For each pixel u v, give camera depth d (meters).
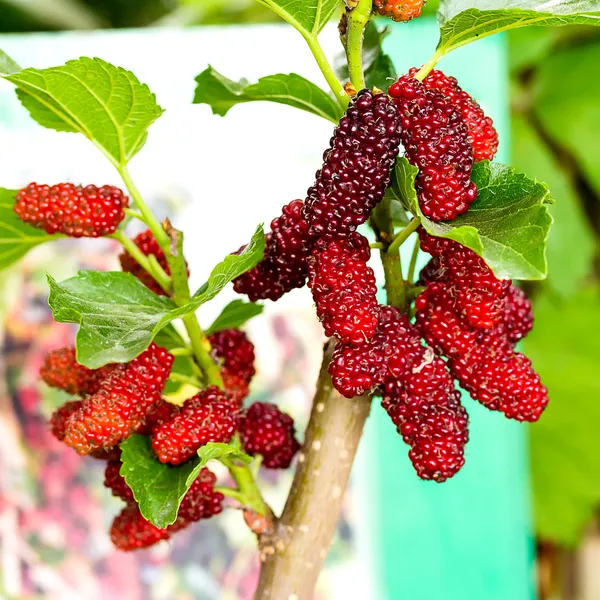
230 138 0.47
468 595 0.49
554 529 0.64
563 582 0.67
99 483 0.48
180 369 0.30
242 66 0.47
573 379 0.63
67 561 0.47
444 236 0.20
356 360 0.22
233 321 0.30
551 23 0.24
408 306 0.25
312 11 0.24
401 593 0.49
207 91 0.31
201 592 0.48
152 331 0.23
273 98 0.29
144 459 0.25
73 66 0.24
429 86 0.24
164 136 0.47
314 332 0.48
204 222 0.47
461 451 0.24
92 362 0.22
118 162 0.27
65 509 0.47
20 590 0.47
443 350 0.24
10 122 0.45
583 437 0.63
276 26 0.47
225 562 0.48
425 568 0.49
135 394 0.24
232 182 0.47
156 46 0.47
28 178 0.45
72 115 0.26
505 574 0.49
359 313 0.22
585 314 0.63
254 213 0.47
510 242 0.21
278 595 0.26
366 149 0.22
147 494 0.24
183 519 0.26
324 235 0.22
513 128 0.61
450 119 0.22
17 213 0.26
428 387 0.23
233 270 0.23
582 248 0.61
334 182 0.22
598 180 0.61
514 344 0.26
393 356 0.23
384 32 0.30
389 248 0.24
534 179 0.21
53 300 0.23
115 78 0.25
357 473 0.49
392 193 0.23
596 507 0.65
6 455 0.47
